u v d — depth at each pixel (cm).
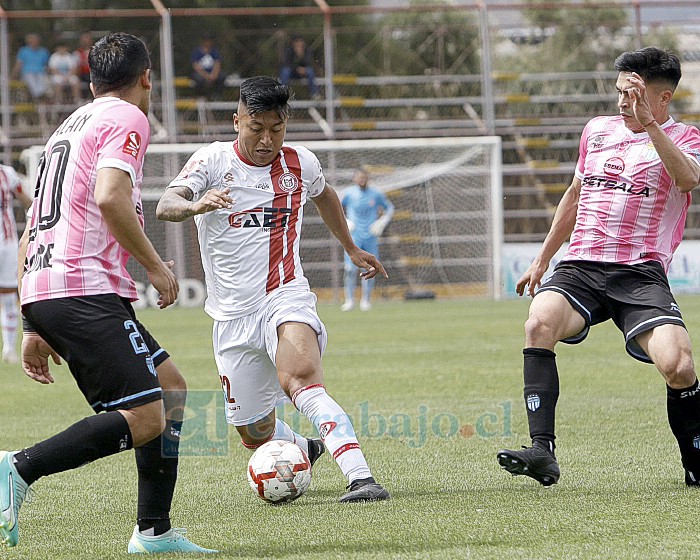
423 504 1678
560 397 2969
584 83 10000
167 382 1521
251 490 1878
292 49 9225
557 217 2005
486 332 5247
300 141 9156
